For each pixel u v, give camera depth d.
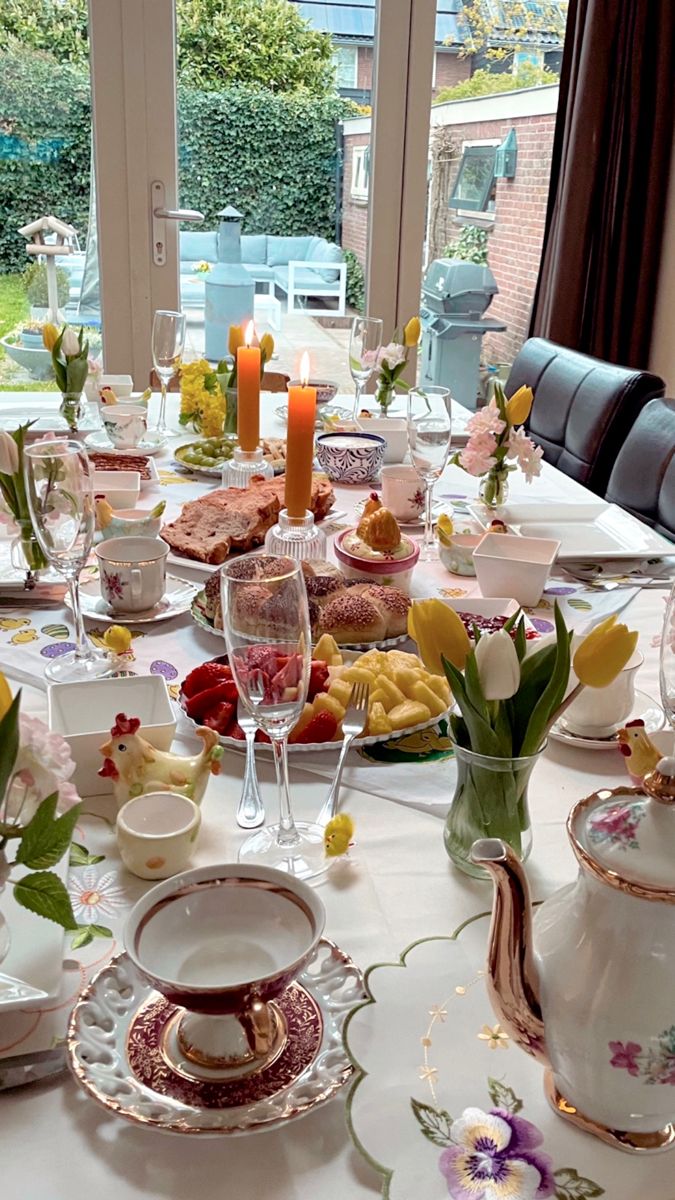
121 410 1.83
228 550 1.37
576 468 2.02
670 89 2.74
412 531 1.52
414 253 2.98
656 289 2.93
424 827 0.81
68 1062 0.56
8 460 1.22
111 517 1.36
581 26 2.71
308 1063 0.57
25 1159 0.52
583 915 0.53
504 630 0.72
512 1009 0.53
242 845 0.77
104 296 2.88
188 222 2.87
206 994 0.52
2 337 2.79
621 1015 0.50
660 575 1.35
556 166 2.88
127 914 0.70
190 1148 0.53
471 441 1.52
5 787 0.56
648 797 0.53
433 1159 0.51
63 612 1.21
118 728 0.80
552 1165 0.51
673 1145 0.53
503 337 3.11
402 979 0.63
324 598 1.13
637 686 1.06
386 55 2.80
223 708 0.92
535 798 0.85
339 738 0.91
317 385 2.16
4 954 0.61
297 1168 0.52
